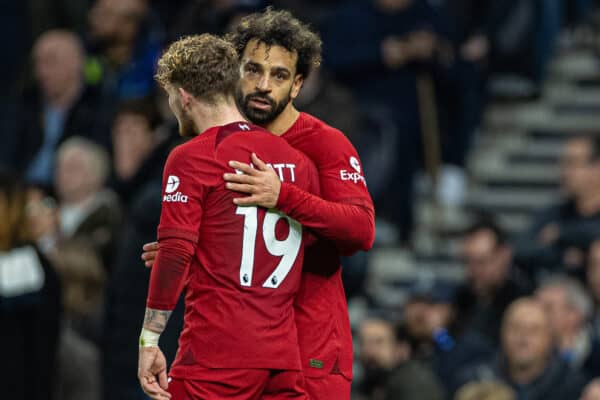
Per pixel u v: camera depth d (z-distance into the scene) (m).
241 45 15.73
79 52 38.50
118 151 34.53
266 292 15.08
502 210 41.81
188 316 15.16
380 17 39.97
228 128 15.29
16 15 45.56
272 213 15.22
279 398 15.18
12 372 25.03
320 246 15.94
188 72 15.27
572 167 35.44
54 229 29.70
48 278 25.58
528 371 28.88
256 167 15.18
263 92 15.57
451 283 35.59
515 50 43.12
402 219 39.88
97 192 31.77
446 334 31.88
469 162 42.88
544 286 31.58
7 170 25.56
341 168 15.84
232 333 14.87
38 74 38.38
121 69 39.38
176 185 14.98
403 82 39.81
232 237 15.02
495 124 44.09
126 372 26.61
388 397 30.28
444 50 40.28
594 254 31.45
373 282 39.69
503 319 31.69
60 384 26.56
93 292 29.08
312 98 33.75
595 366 29.83
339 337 16.02
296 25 15.77
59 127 38.09
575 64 44.94
